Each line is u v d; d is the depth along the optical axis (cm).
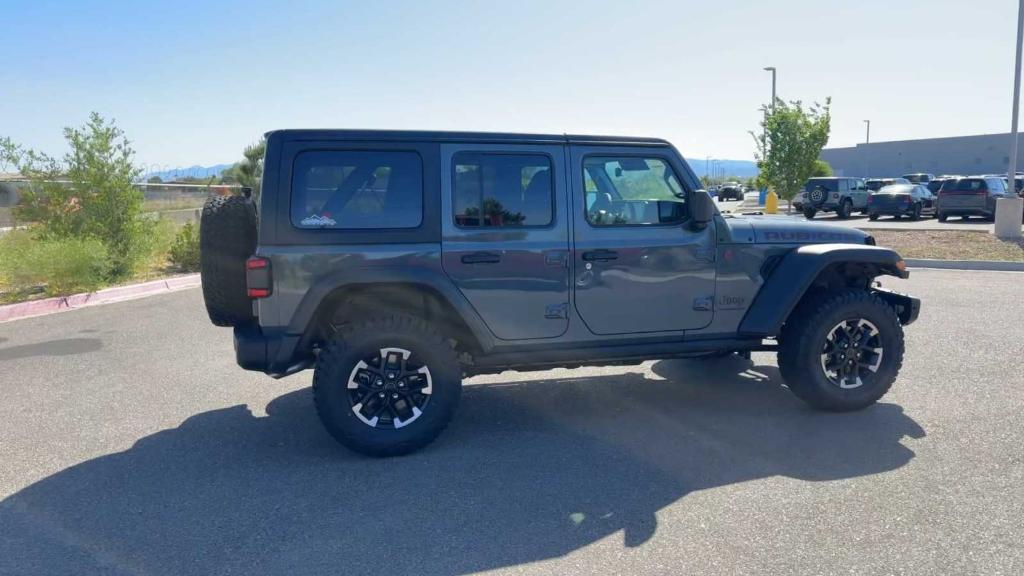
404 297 546
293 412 613
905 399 604
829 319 560
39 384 703
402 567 364
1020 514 401
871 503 419
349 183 504
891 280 1251
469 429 562
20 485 472
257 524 412
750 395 631
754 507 418
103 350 838
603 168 548
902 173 7912
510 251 521
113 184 1378
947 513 404
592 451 511
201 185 2464
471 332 527
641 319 554
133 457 516
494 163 524
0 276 1212
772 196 2262
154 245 1467
